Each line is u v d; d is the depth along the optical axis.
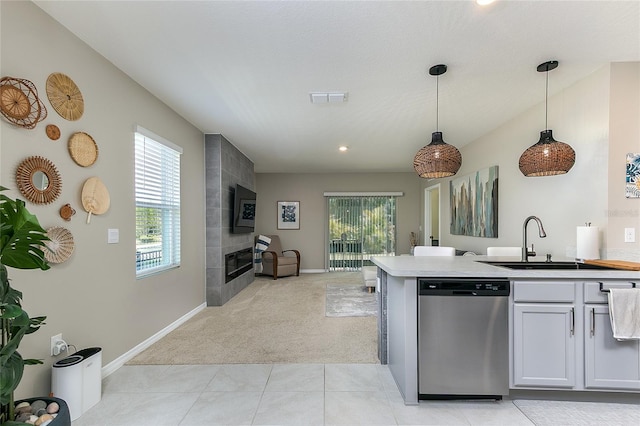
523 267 2.18
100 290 2.17
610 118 2.28
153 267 2.94
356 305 4.14
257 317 3.61
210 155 4.11
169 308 3.14
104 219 2.21
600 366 1.82
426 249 3.27
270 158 5.66
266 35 1.92
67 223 1.89
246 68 2.34
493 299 1.83
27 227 1.21
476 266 2.02
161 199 3.07
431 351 1.85
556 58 2.19
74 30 1.89
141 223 2.74
